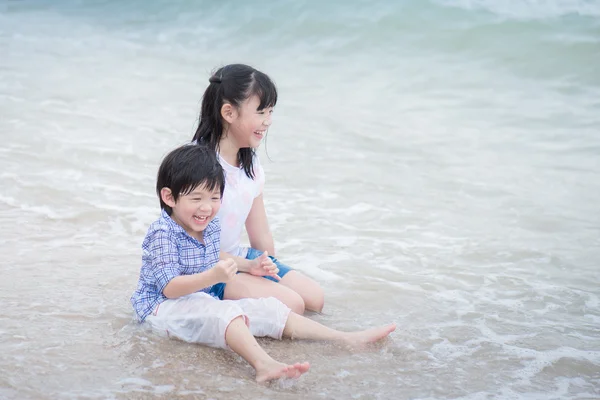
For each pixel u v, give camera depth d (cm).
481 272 463
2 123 740
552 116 821
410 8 1127
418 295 425
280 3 1219
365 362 340
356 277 449
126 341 347
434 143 739
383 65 1018
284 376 314
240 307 357
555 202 590
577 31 1027
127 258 457
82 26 1286
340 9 1165
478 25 1069
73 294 399
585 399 311
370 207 574
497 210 575
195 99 879
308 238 512
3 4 1462
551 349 359
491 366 340
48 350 334
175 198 353
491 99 886
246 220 421
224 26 1216
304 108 854
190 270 366
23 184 577
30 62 1034
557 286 443
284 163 672
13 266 434
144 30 1249
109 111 812
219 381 314
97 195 566
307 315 396
